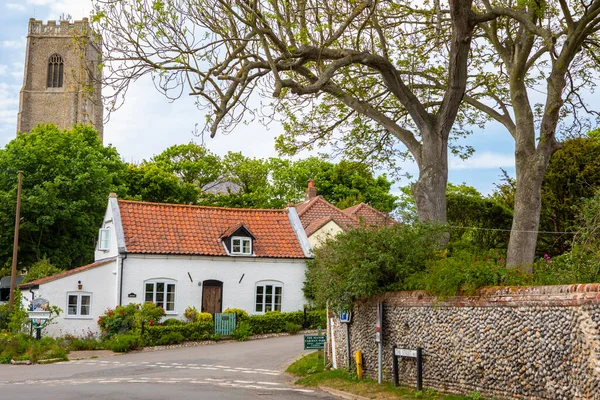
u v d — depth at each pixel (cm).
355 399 1703
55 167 4866
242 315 3575
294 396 1717
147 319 3319
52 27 10400
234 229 3788
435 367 1658
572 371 1230
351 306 2019
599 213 1609
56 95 10344
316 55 2156
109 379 2122
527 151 2416
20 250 4731
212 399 1608
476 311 1513
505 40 2620
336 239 2108
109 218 3847
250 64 2061
